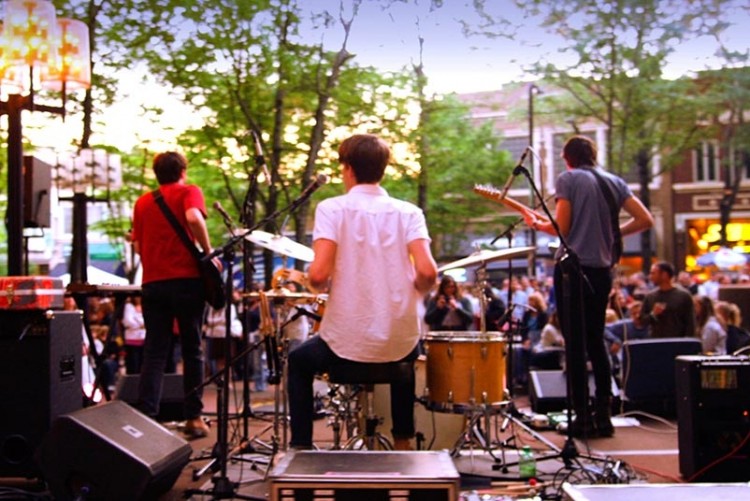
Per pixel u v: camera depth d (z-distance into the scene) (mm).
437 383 5492
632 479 5398
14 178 6277
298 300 6078
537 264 31562
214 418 8594
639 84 21031
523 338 12633
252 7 14125
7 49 6234
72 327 5492
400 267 5008
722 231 30266
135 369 14016
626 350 8414
